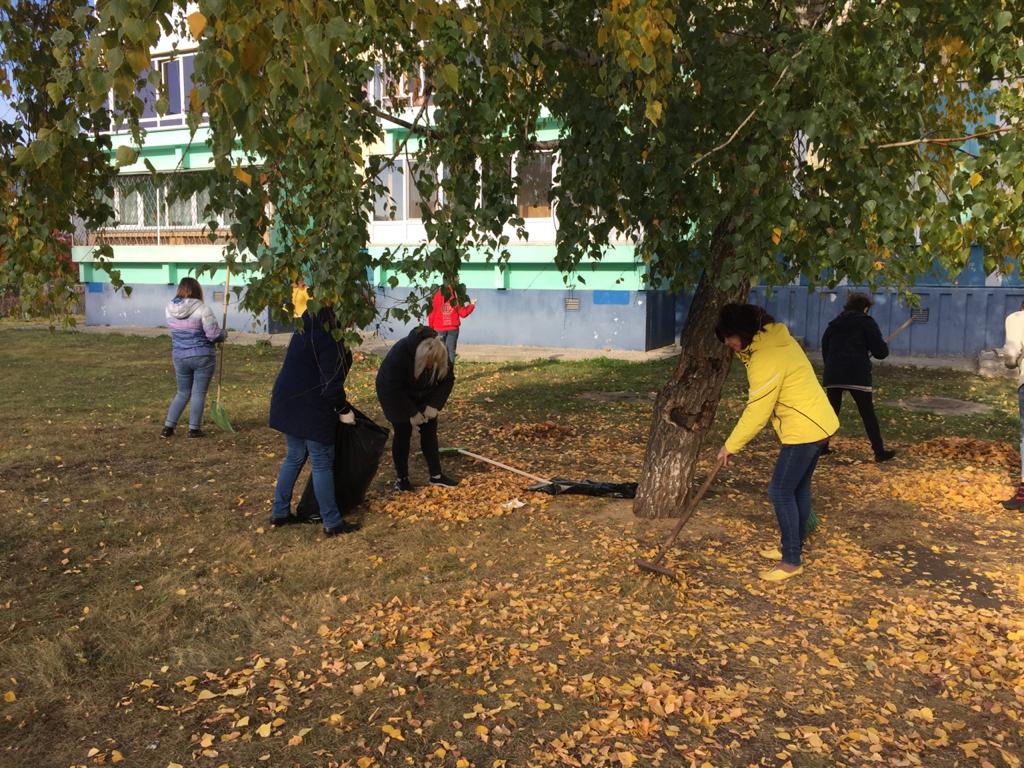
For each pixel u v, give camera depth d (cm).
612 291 1795
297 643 389
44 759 296
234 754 299
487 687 345
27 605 433
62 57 268
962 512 598
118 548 524
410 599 438
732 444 450
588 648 380
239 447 823
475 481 680
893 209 361
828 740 310
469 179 441
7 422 948
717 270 530
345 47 416
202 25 202
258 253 404
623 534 543
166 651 382
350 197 402
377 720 321
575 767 292
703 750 301
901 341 1698
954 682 350
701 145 458
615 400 1141
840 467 739
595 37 488
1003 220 371
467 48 419
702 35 441
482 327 1945
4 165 343
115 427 920
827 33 390
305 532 554
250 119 217
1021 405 601
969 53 425
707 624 407
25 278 359
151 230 2298
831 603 434
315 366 532
